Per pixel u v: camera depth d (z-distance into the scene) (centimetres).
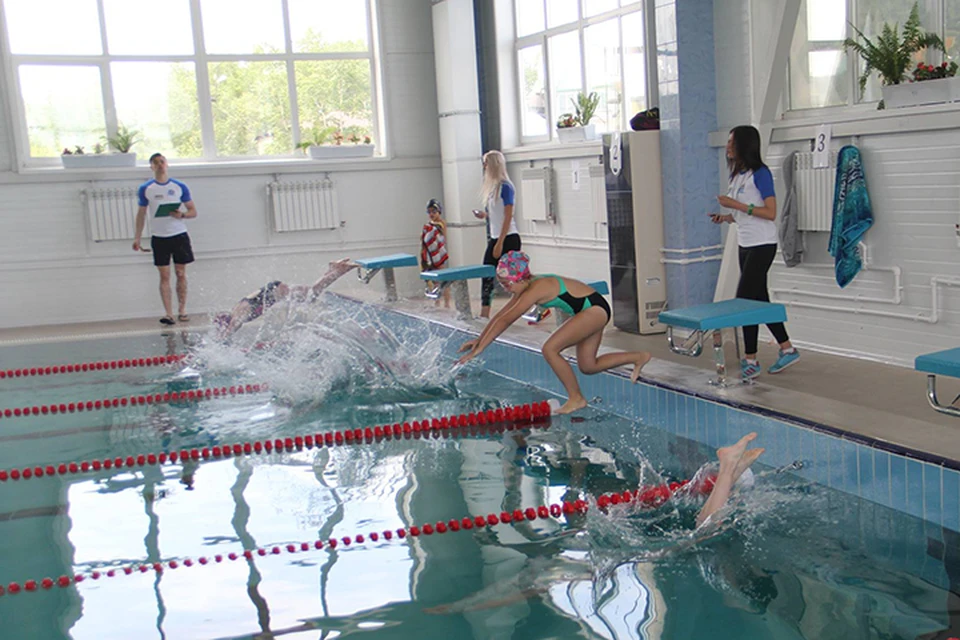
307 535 402
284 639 306
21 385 747
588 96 987
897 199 601
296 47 1187
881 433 424
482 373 737
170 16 1130
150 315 1123
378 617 320
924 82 566
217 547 392
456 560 369
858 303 641
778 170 689
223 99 1162
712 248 756
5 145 1058
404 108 1216
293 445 550
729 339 738
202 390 704
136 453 543
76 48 1100
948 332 579
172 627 318
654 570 351
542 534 393
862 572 341
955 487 379
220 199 1146
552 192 1028
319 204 1175
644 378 568
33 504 459
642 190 760
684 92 729
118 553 389
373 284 1220
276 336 856
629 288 779
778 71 673
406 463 504
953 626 297
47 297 1086
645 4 853
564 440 537
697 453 498
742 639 293
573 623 309
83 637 313
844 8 647
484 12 1130
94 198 1079
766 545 371
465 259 1176
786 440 465
